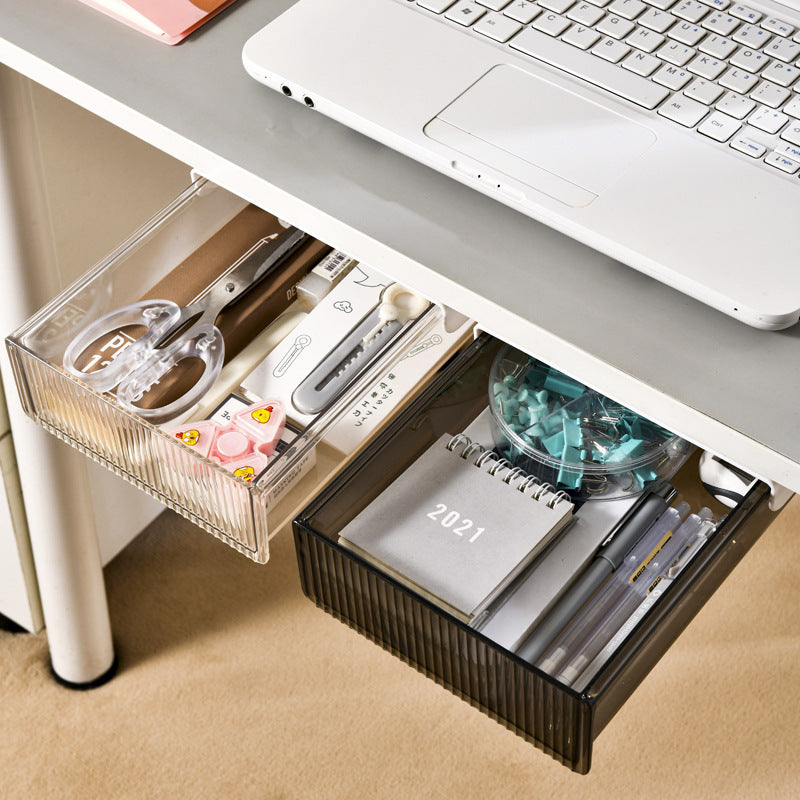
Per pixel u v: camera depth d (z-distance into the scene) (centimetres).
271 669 132
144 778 125
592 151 64
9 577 125
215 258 84
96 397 76
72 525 112
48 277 88
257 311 82
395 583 69
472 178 64
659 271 59
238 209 86
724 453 58
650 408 59
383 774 125
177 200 83
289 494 77
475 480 77
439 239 64
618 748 126
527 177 63
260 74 68
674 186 63
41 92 91
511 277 62
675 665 132
